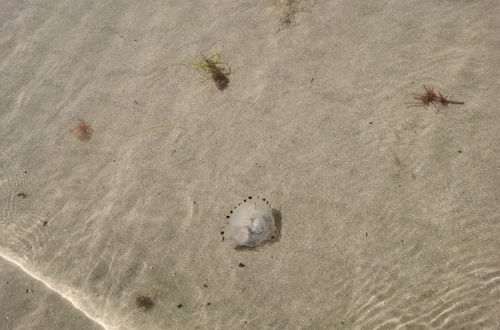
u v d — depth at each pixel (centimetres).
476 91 202
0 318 200
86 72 217
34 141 212
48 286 201
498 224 194
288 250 198
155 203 204
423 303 192
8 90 217
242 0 217
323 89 207
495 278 191
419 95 203
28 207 207
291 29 213
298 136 205
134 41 218
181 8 219
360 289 194
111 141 210
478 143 199
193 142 208
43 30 222
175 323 196
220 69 211
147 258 201
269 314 195
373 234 197
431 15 209
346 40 210
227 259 199
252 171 204
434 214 196
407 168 199
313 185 201
